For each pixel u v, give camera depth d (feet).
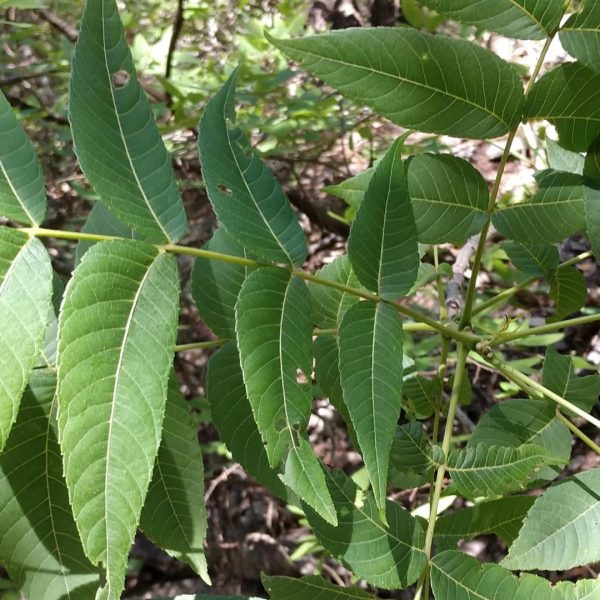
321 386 0.96
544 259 1.17
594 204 0.87
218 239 0.93
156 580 2.59
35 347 0.67
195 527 0.83
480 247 0.96
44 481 0.79
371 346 0.77
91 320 0.67
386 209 0.80
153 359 0.68
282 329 0.74
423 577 0.82
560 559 0.85
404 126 0.81
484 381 2.24
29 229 0.72
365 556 0.80
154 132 0.76
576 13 0.79
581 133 0.85
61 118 2.51
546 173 0.90
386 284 0.80
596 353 2.30
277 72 2.32
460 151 2.84
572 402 1.05
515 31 0.80
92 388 0.65
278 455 0.71
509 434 1.03
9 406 0.65
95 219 0.93
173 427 0.83
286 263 0.78
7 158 0.73
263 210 0.79
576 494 0.87
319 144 2.47
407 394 1.06
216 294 0.92
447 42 0.78
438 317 1.98
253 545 2.48
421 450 0.89
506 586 0.78
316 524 0.80
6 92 2.65
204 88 2.31
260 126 2.17
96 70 0.75
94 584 0.79
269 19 3.27
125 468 0.64
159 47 2.51
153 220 0.75
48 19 2.58
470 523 0.90
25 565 0.78
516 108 0.83
